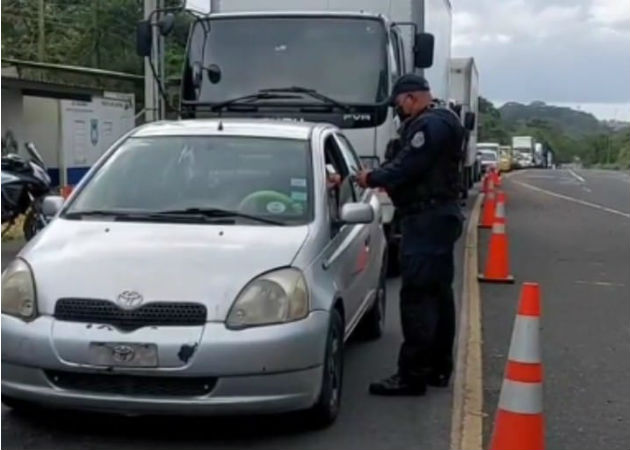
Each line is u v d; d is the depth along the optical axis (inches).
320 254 230.4
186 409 204.5
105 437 219.3
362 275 281.7
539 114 6387.8
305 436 224.2
